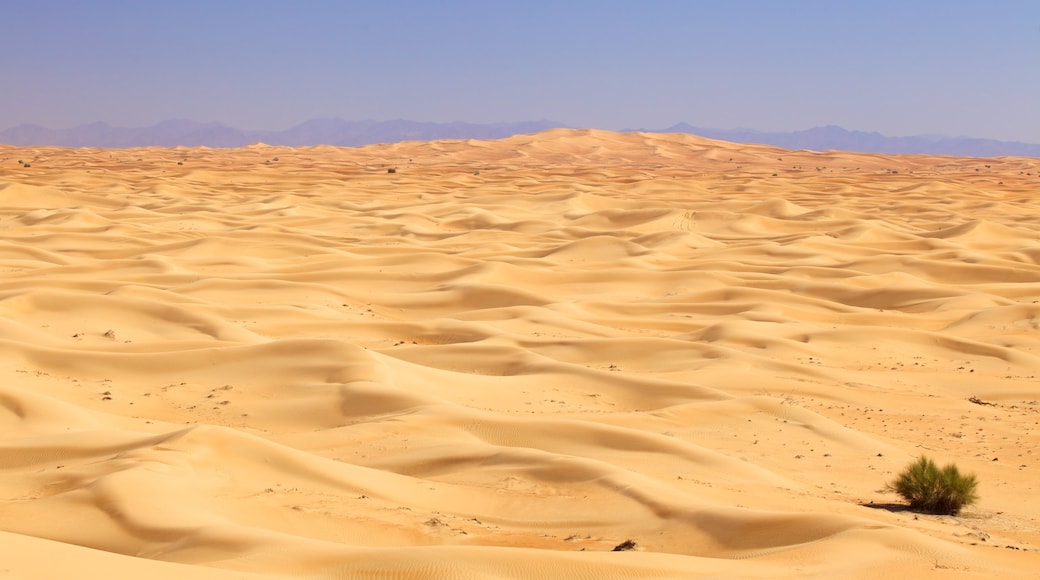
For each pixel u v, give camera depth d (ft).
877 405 110.42
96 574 33.71
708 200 435.94
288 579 38.29
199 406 100.83
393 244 284.20
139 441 72.08
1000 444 93.61
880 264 240.94
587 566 41.86
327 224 329.31
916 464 68.49
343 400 97.76
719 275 217.15
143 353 116.47
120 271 211.00
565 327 159.94
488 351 128.26
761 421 96.02
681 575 41.96
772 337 146.61
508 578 40.29
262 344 116.88
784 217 349.61
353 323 154.92
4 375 105.70
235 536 47.93
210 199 400.47
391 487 67.15
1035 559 49.01
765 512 55.01
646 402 107.24
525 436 84.58
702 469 76.02
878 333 151.23
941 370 134.10
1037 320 166.09
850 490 73.92
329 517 57.26
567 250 262.88
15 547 35.24
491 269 212.84
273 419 96.12
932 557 46.19
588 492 65.05
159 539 50.06
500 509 62.95
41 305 151.53
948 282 230.68
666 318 177.47
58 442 74.69
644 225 320.91
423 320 169.78
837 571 42.91
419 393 97.19
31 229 274.98
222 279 190.80
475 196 427.74
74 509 55.72
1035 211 400.26
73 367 113.19
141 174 554.46
